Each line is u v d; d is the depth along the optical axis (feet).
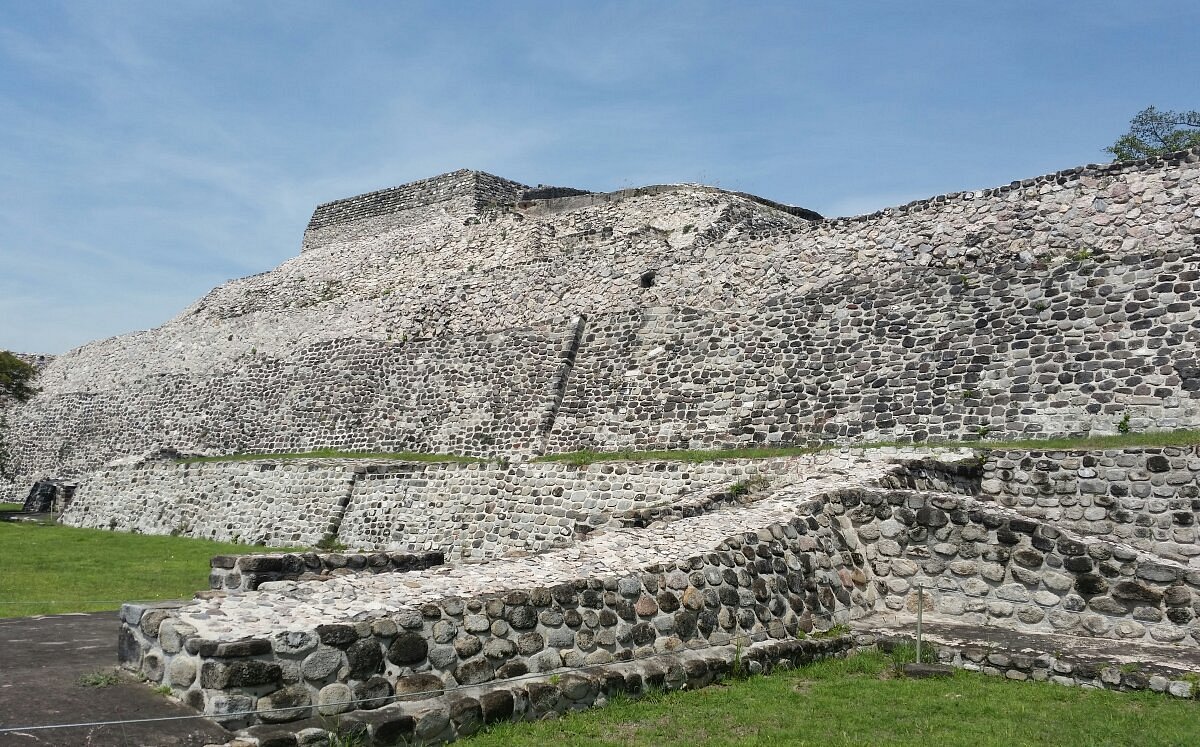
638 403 76.79
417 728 22.71
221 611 23.73
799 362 68.90
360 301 113.50
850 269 69.82
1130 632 32.78
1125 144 110.42
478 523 69.51
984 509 36.94
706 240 89.61
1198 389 50.65
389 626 24.02
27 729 19.66
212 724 20.81
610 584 28.99
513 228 108.99
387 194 147.02
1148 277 54.90
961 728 25.34
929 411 60.54
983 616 35.99
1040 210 61.93
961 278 63.36
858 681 30.19
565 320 87.40
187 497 92.27
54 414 143.54
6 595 46.47
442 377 93.86
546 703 25.57
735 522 35.78
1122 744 24.03
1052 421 55.26
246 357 118.83
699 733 24.57
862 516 39.55
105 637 30.45
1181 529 43.24
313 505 80.43
